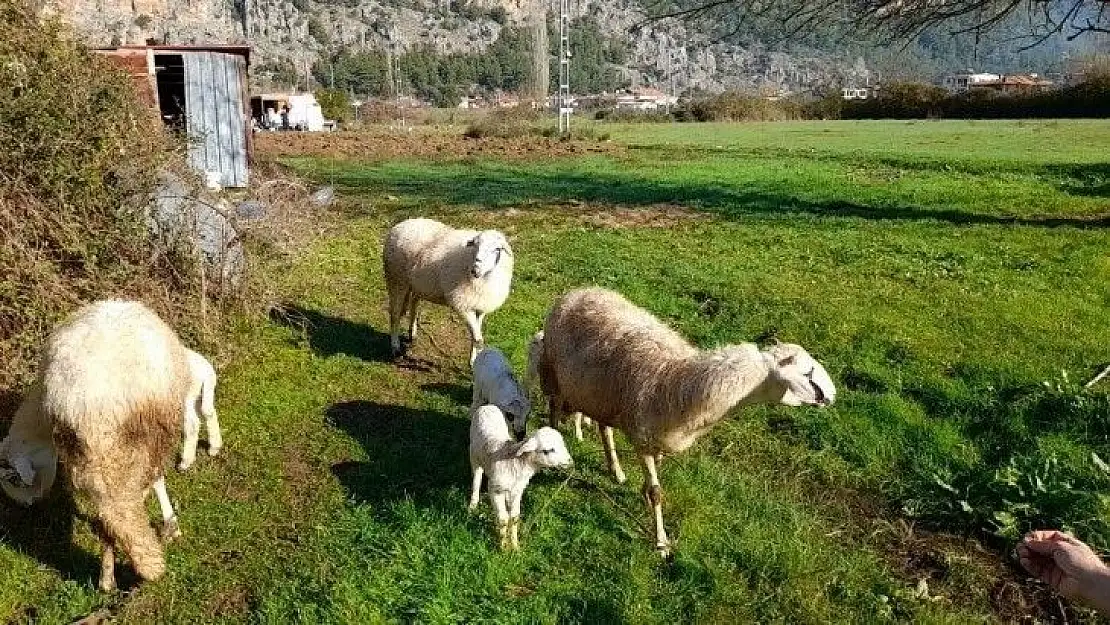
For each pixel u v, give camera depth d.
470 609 4.58
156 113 9.06
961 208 16.33
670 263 12.06
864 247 13.05
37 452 5.12
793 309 9.70
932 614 4.59
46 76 6.54
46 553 5.12
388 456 6.26
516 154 29.45
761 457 6.41
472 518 5.34
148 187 7.13
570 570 4.94
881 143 32.31
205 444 6.43
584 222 15.54
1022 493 5.58
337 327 9.16
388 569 4.85
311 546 5.16
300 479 5.98
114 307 5.22
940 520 5.60
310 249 10.54
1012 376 7.56
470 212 16.56
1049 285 10.69
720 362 4.74
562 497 5.68
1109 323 9.10
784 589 4.75
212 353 7.48
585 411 5.69
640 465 6.19
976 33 15.80
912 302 9.91
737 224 15.16
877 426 6.74
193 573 4.95
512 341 8.66
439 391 7.54
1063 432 6.45
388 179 21.86
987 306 9.64
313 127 51.59
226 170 15.74
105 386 4.62
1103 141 30.72
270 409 7.02
